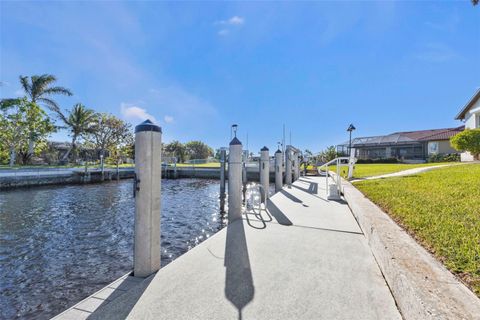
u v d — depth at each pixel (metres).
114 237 5.56
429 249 1.91
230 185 4.14
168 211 8.39
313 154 28.36
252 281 1.93
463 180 4.81
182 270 2.16
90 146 31.34
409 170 10.05
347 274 2.00
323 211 4.62
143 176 2.24
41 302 3.05
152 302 1.68
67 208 9.07
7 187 14.14
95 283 3.50
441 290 1.22
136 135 2.32
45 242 5.22
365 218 2.89
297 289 1.79
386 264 1.85
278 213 4.45
